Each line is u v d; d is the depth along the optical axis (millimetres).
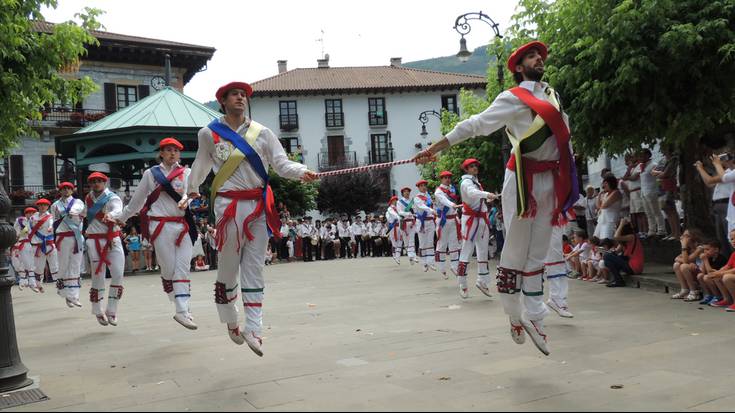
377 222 27484
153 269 21672
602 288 9648
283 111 46531
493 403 3797
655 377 4305
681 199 12188
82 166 20484
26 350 6504
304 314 8250
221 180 5016
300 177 5105
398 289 11102
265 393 4215
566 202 4758
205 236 20938
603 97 9648
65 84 12336
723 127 11289
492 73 23141
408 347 5602
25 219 15547
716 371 4422
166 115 20312
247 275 5047
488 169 22078
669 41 8930
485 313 7664
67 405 4152
